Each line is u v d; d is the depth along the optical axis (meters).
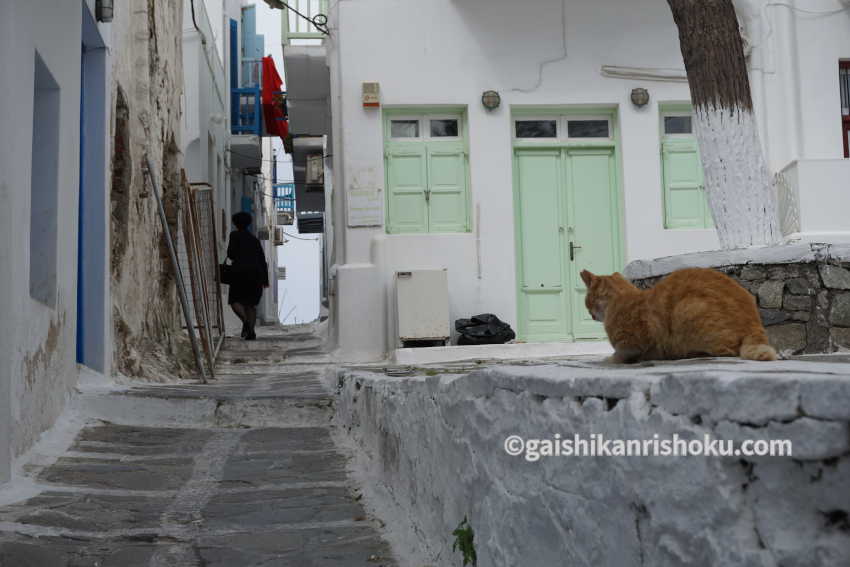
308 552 3.39
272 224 32.56
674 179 11.55
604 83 11.43
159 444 5.50
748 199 7.27
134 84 8.47
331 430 6.12
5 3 4.03
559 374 2.12
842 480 1.19
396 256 11.06
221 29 19.59
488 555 2.48
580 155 11.61
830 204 9.50
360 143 11.23
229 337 12.78
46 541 3.35
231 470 4.88
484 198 11.21
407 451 3.71
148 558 3.29
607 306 3.36
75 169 5.79
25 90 4.39
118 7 7.72
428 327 10.58
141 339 8.41
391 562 3.22
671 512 1.51
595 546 1.80
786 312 6.09
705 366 2.14
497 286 11.12
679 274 3.11
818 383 1.22
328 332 12.55
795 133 11.13
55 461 4.73
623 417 1.69
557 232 11.48
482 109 11.32
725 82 7.35
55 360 5.32
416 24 11.34
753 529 1.32
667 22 11.49
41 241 5.25
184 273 10.46
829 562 1.19
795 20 11.24
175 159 10.54
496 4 11.38
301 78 13.51
